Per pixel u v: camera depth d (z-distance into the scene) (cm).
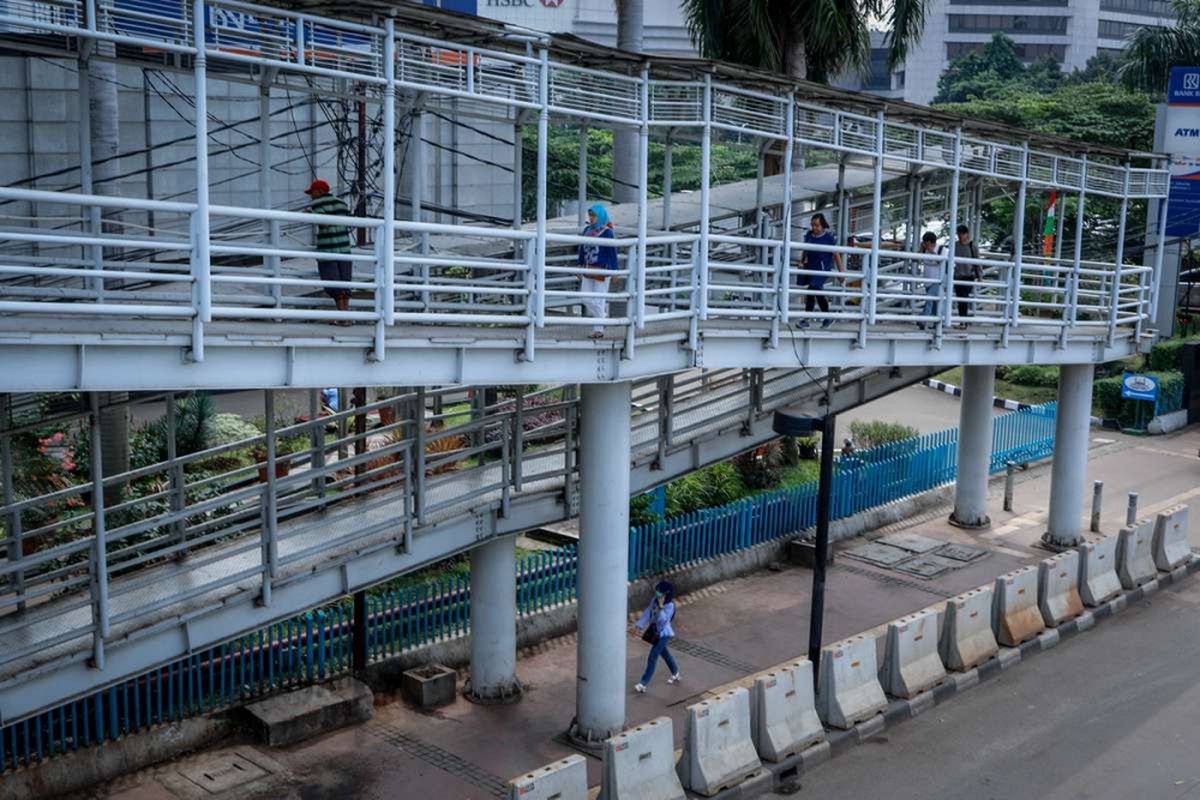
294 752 1298
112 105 1606
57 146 2241
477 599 1426
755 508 1997
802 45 2242
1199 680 1591
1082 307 1998
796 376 1880
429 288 1047
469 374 1105
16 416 1659
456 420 2208
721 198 1784
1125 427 3164
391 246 1000
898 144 1574
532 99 1113
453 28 1042
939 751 1373
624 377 1226
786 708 1326
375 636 1461
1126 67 4050
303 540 1247
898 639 1481
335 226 1167
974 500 2242
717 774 1239
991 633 1628
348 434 2123
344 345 1005
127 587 1145
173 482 1229
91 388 879
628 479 1287
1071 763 1347
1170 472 2744
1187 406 3272
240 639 1343
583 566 1292
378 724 1376
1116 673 1614
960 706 1501
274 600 1155
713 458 1630
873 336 1557
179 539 1236
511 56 1082
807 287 1600
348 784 1234
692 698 1479
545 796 1070
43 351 859
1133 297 2823
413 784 1238
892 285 1947
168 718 1278
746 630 1714
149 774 1228
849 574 1981
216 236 1486
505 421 1343
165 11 950
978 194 1980
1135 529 1941
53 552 986
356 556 1204
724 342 1366
